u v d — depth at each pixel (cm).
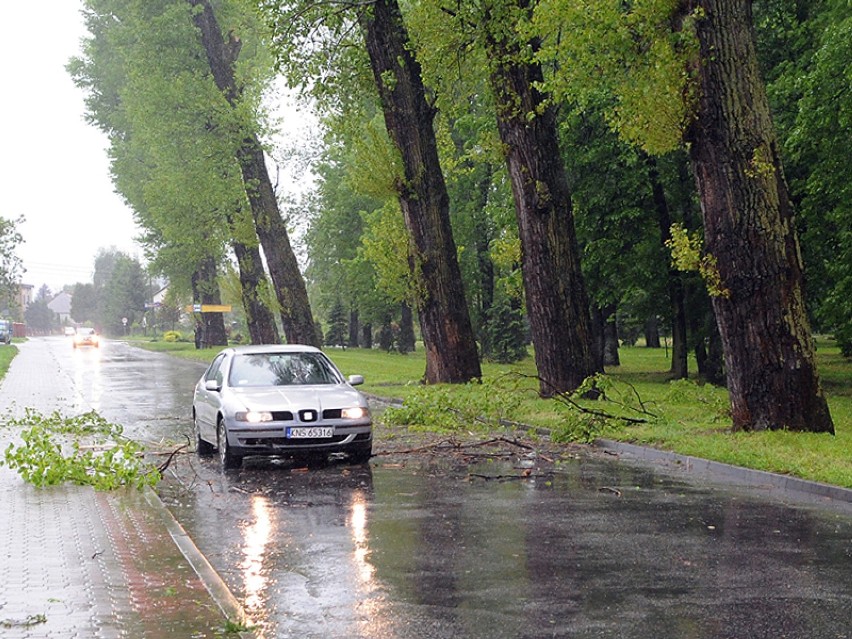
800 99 2369
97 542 774
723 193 1430
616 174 3128
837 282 2461
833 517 903
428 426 1711
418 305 2686
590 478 1159
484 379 1730
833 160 2328
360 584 666
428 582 669
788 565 712
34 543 769
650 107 1452
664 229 3134
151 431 1762
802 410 1429
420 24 2309
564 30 1598
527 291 2203
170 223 4562
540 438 1583
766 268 1420
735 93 1419
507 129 2198
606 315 4178
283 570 711
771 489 1072
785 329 1427
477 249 5100
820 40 2416
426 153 2658
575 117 3000
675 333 3353
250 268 4681
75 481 1111
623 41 1481
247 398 1288
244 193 4066
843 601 614
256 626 570
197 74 4078
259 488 1105
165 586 637
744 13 1427
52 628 539
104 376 3706
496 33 2086
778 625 564
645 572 692
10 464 1122
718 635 546
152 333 12900
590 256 3225
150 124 4238
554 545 783
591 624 568
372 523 887
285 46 2308
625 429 1545
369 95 2744
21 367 4394
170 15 3997
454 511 942
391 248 2781
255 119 3950
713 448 1288
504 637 546
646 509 947
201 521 909
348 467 1271
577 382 2169
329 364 1441
